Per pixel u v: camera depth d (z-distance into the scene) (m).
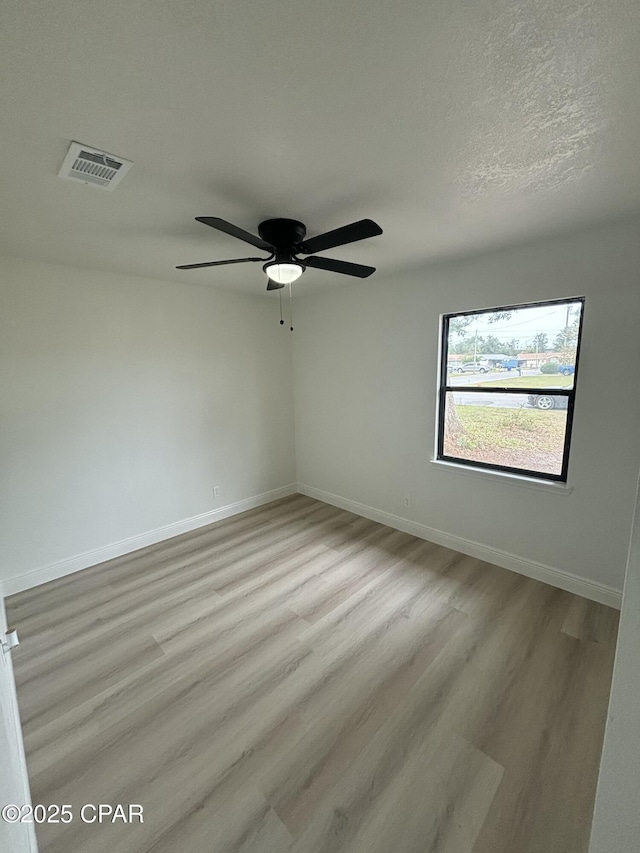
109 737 1.62
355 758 1.52
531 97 1.13
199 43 0.92
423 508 3.41
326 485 4.37
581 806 1.34
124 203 1.78
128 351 3.19
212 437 3.85
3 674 1.23
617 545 2.36
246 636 2.22
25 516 2.76
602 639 2.14
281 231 1.98
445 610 2.42
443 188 1.70
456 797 1.37
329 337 3.98
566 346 2.50
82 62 0.96
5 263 2.56
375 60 0.99
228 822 1.32
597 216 2.03
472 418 3.03
